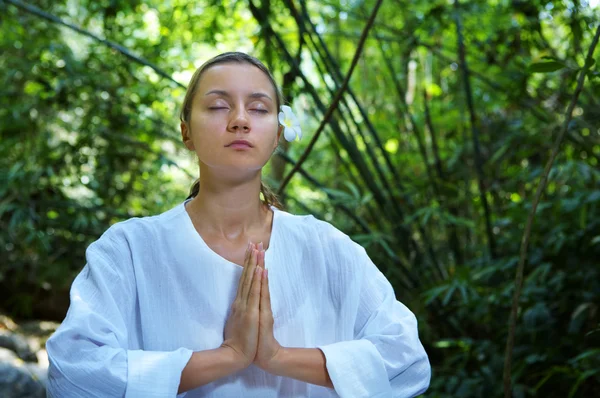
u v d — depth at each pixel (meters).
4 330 4.07
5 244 4.21
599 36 2.08
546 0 3.23
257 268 1.23
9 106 4.12
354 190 3.08
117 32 4.04
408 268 3.60
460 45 3.22
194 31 3.93
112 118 3.96
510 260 3.05
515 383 2.86
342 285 1.34
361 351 1.27
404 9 3.79
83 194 4.68
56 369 1.19
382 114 4.40
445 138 3.96
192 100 1.29
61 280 4.24
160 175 4.52
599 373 2.66
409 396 1.31
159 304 1.27
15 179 3.90
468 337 3.37
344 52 4.81
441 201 3.46
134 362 1.19
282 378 1.29
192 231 1.29
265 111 1.27
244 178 1.28
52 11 4.16
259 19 2.97
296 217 1.36
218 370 1.20
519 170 3.60
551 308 3.03
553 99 3.62
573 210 3.09
